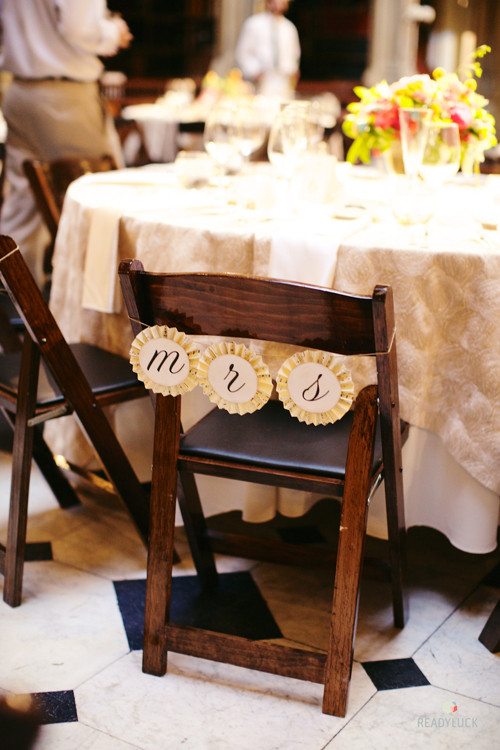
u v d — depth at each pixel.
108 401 1.91
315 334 1.35
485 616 1.85
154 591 1.59
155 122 5.24
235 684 1.61
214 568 1.94
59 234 2.25
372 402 1.42
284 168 2.11
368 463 1.43
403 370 1.72
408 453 1.80
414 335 1.69
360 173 2.90
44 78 3.86
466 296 1.65
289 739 1.46
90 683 1.60
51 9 3.74
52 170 2.64
